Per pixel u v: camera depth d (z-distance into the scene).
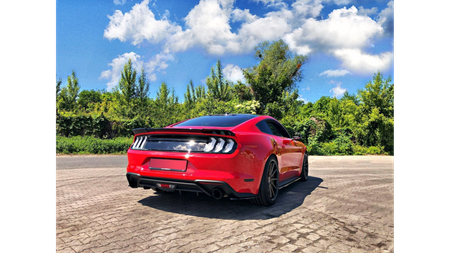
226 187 3.02
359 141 16.91
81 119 14.39
